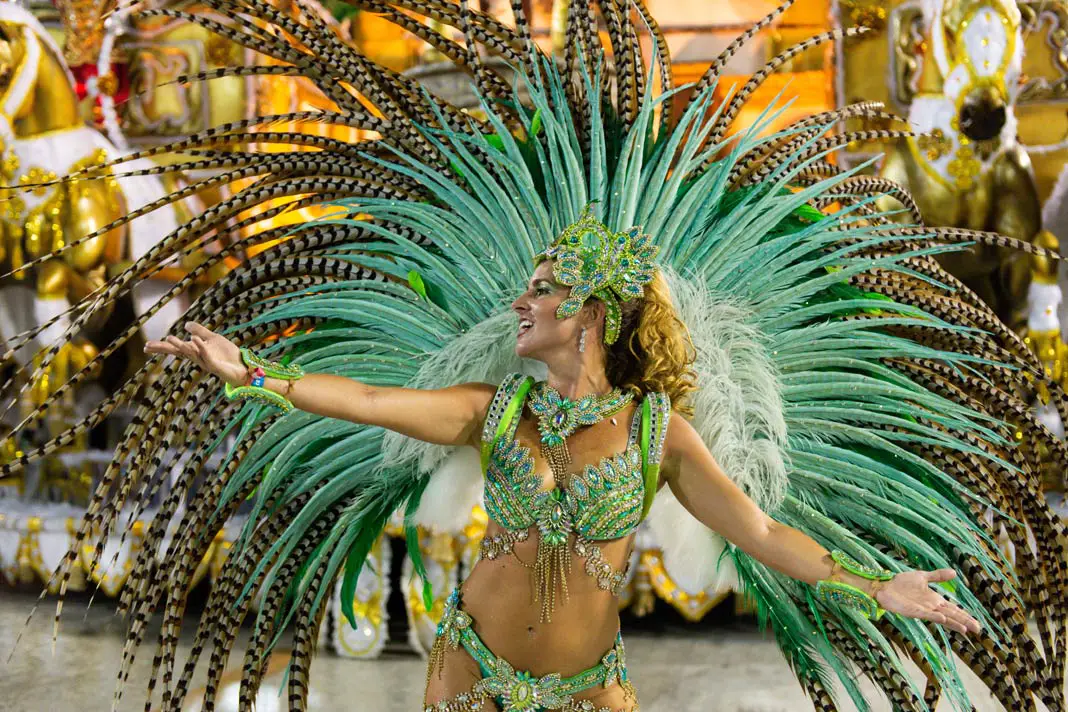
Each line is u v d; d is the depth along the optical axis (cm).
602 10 270
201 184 246
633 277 209
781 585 248
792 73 639
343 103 257
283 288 244
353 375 253
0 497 562
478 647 210
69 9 637
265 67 255
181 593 246
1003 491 261
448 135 248
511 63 267
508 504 208
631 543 215
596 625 210
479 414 213
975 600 238
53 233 569
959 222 575
